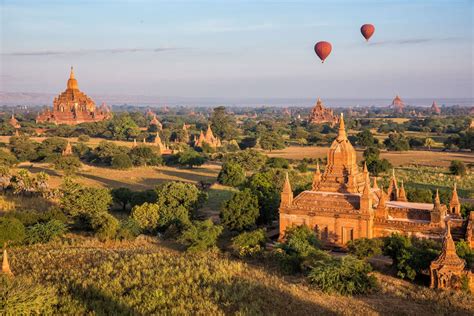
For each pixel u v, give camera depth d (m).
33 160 185.62
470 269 56.19
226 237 79.31
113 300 52.09
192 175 159.00
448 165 175.12
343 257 57.34
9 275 53.34
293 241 64.25
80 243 76.19
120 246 75.31
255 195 81.94
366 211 66.44
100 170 166.25
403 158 196.50
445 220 64.06
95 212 86.56
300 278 59.56
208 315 48.78
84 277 58.47
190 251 69.81
